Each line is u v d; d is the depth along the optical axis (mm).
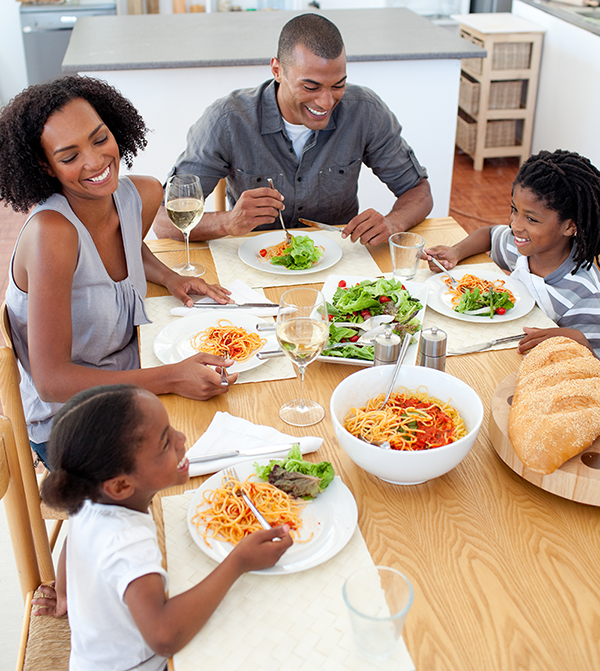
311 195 2260
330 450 1158
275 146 2172
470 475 1104
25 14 5168
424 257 1759
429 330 1270
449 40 3486
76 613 947
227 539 952
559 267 1720
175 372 1296
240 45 3396
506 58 4543
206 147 2143
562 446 1015
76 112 1360
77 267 1461
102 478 879
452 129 3510
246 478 1058
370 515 1021
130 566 855
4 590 1947
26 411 1551
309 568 910
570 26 4113
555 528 994
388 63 3281
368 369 1157
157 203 1809
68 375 1317
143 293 1678
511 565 930
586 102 4008
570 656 806
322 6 5715
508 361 1383
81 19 4020
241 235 2021
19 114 1344
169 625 809
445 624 845
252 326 1495
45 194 1440
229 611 864
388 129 2219
